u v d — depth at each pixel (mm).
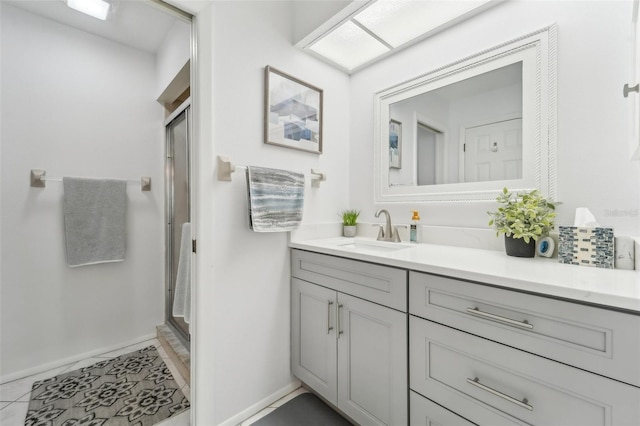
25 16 1805
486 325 846
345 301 1296
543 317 738
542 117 1190
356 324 1245
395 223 1750
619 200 1016
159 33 2100
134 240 2246
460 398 905
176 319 2236
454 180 1487
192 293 1300
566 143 1135
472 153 1421
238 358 1379
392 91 1750
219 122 1319
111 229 2076
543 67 1188
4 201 1723
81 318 1994
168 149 2375
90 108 2057
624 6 1009
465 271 878
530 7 1230
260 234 1479
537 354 749
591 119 1076
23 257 1782
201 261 1266
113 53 2170
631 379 614
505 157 1312
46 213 1863
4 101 1725
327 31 1529
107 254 2064
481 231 1354
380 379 1147
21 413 1428
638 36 822
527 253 1096
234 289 1368
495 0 1298
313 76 1764
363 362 1216
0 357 1700
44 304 1850
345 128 1983
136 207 2256
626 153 1001
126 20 1942
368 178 1899
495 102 1341
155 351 2100
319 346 1436
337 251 1312
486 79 1370
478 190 1396
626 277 781
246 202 1412
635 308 598
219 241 1315
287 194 1500
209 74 1282
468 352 886
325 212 1835
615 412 635
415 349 1029
